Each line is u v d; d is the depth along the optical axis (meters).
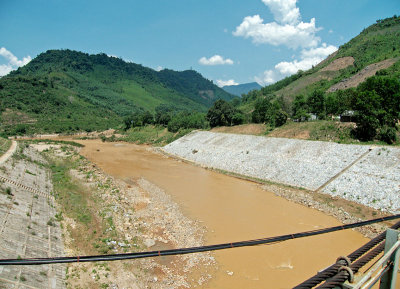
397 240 5.10
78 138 122.88
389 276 5.23
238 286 23.23
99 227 29.95
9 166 38.53
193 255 27.61
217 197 45.31
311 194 44.56
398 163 42.75
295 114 85.12
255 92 186.38
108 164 69.62
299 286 4.36
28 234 23.77
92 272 22.25
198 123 108.25
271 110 87.31
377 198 38.41
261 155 63.81
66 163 60.94
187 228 33.69
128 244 27.97
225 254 28.02
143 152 91.81
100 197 39.62
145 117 135.50
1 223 23.00
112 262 24.27
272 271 25.39
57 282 19.84
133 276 23.16
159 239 30.69
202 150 79.75
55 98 163.38
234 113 98.44
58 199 36.12
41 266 20.50
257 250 28.86
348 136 58.22
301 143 61.47
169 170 64.81
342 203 40.19
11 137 111.44
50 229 26.59
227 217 37.22
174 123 114.69
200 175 60.38
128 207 38.88
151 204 41.31
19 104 142.38
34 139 105.69
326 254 28.22
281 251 28.69
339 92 77.50
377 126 53.66
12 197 28.70
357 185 42.44
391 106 54.16
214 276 24.52
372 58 139.62
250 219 36.66
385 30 171.75
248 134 80.62
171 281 23.52
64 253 23.83
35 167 47.09
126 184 51.28
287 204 42.31
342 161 49.66
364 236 31.97
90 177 50.03
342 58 161.25
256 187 51.16
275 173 55.19
